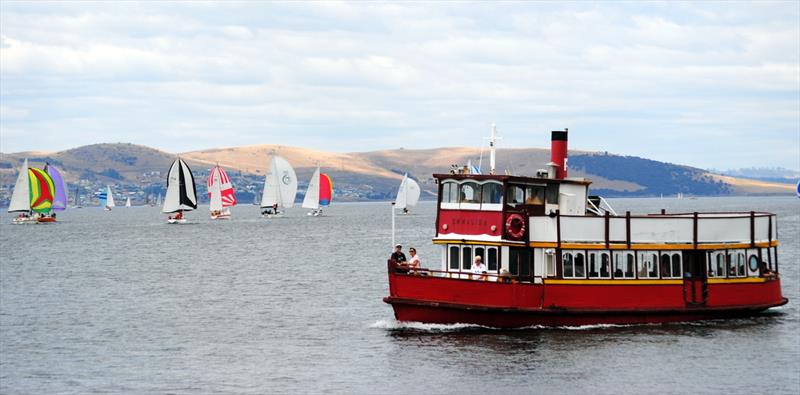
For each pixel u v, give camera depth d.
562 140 106.25
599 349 94.19
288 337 108.44
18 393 84.44
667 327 103.25
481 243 100.88
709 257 105.12
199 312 130.50
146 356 99.31
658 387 82.12
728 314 106.75
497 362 90.06
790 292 138.62
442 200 103.94
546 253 100.31
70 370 93.19
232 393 83.44
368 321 118.31
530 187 102.06
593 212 110.25
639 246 101.69
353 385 85.00
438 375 86.69
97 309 135.12
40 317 127.38
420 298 100.81
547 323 101.06
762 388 81.62
